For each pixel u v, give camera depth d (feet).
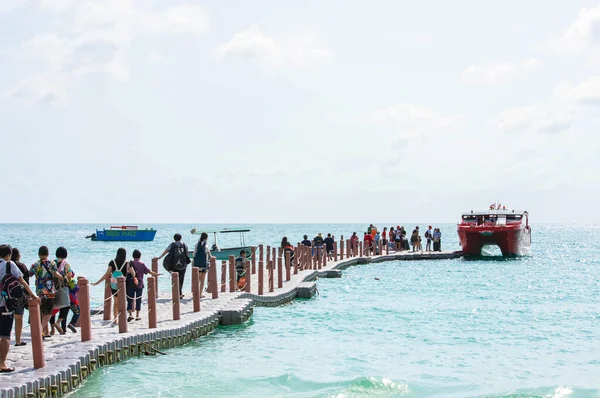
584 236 544.62
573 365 51.03
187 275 124.57
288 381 45.11
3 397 33.55
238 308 64.80
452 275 127.13
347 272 130.00
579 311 80.33
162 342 52.54
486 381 45.85
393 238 178.60
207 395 41.68
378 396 42.01
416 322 70.74
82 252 232.73
